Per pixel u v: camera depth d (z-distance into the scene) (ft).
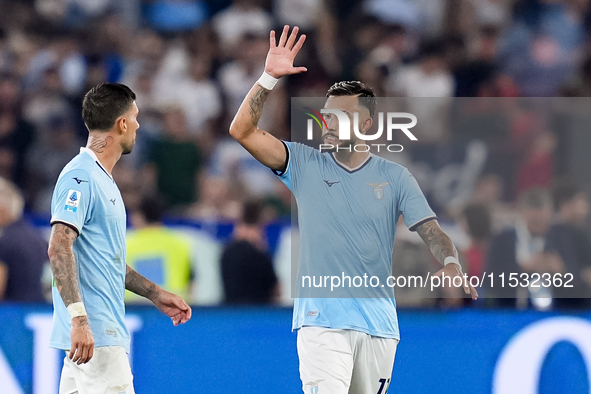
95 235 39.63
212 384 56.54
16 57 102.42
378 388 44.62
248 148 44.09
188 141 89.56
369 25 109.40
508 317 56.24
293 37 42.01
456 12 115.03
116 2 112.27
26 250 62.34
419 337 56.13
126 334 40.75
